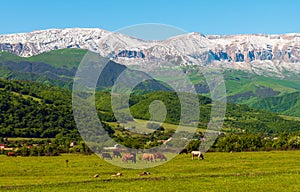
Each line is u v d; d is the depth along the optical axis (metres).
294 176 66.00
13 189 56.69
